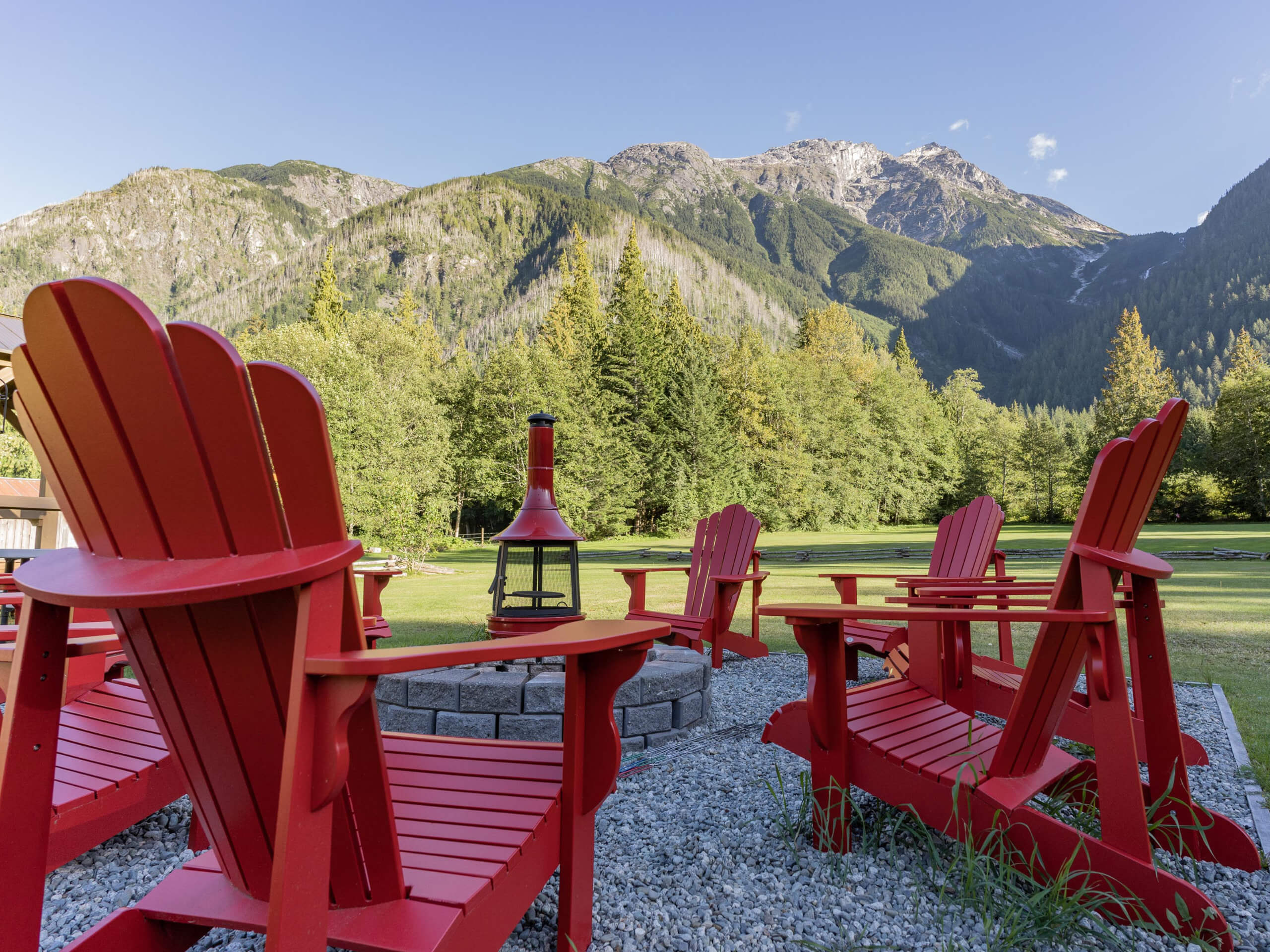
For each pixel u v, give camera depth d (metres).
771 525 36.81
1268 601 8.41
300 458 0.83
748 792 2.72
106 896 1.96
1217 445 41.53
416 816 1.47
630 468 33.91
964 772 1.99
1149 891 1.67
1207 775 2.84
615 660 1.54
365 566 4.83
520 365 32.56
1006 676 3.50
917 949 1.64
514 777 1.69
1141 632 2.12
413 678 3.35
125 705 2.71
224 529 0.86
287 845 0.78
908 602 2.88
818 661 2.14
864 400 45.47
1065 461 48.91
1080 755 3.08
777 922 1.77
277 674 0.92
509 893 1.29
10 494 7.20
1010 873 1.81
